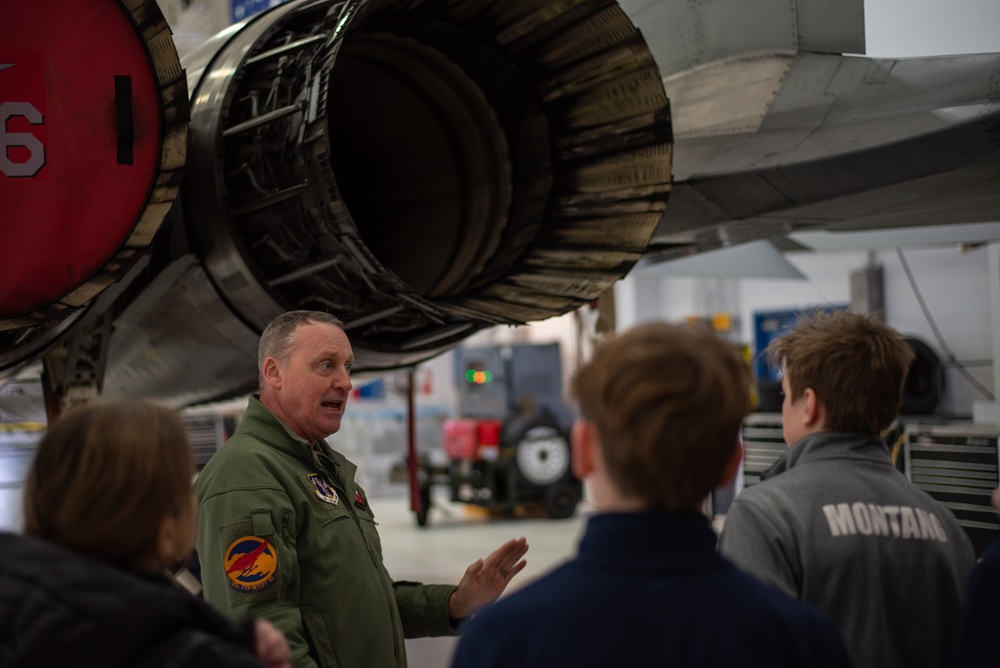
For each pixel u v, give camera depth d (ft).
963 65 11.18
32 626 3.67
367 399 55.67
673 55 11.71
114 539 4.06
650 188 9.36
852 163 11.69
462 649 3.94
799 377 6.32
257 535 6.73
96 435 4.09
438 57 10.36
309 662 6.57
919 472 17.07
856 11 11.56
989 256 20.18
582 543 4.02
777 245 22.97
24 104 6.88
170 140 7.24
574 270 9.91
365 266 7.86
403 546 32.24
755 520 5.81
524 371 50.06
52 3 6.91
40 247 6.94
